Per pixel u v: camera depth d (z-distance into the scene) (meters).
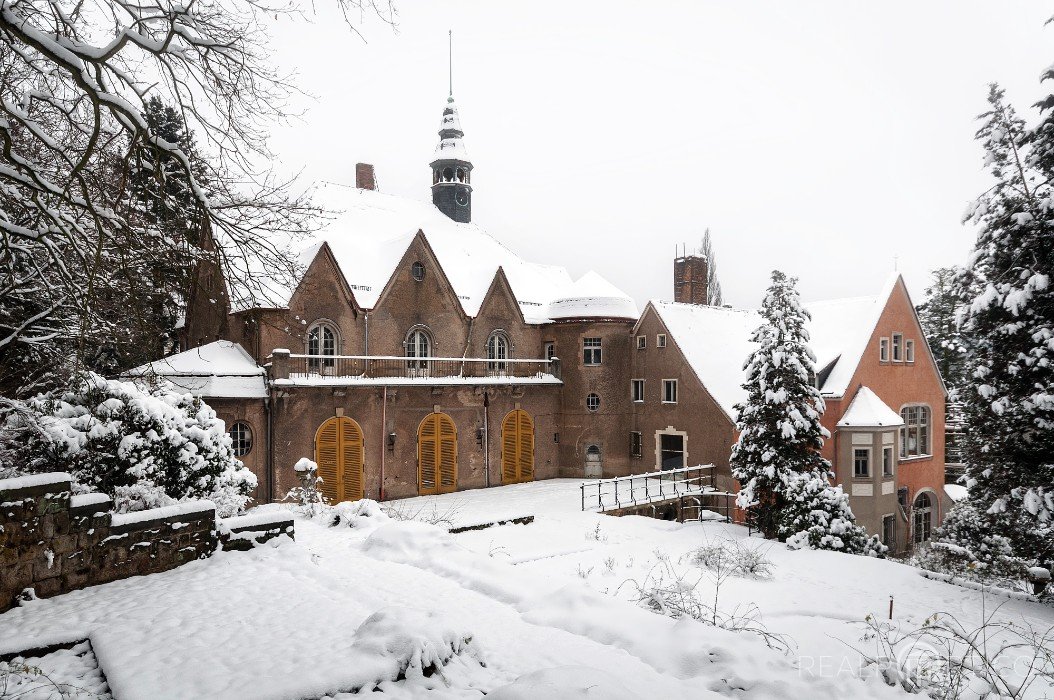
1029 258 18.48
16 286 13.31
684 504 27.89
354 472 26.95
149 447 13.73
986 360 19.36
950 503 34.88
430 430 29.33
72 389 13.41
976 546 20.80
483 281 33.28
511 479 32.16
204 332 29.30
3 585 8.62
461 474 30.23
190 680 6.30
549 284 38.84
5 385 15.80
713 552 17.58
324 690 6.10
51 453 12.52
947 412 38.69
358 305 27.16
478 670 6.85
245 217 11.64
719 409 29.17
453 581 10.29
